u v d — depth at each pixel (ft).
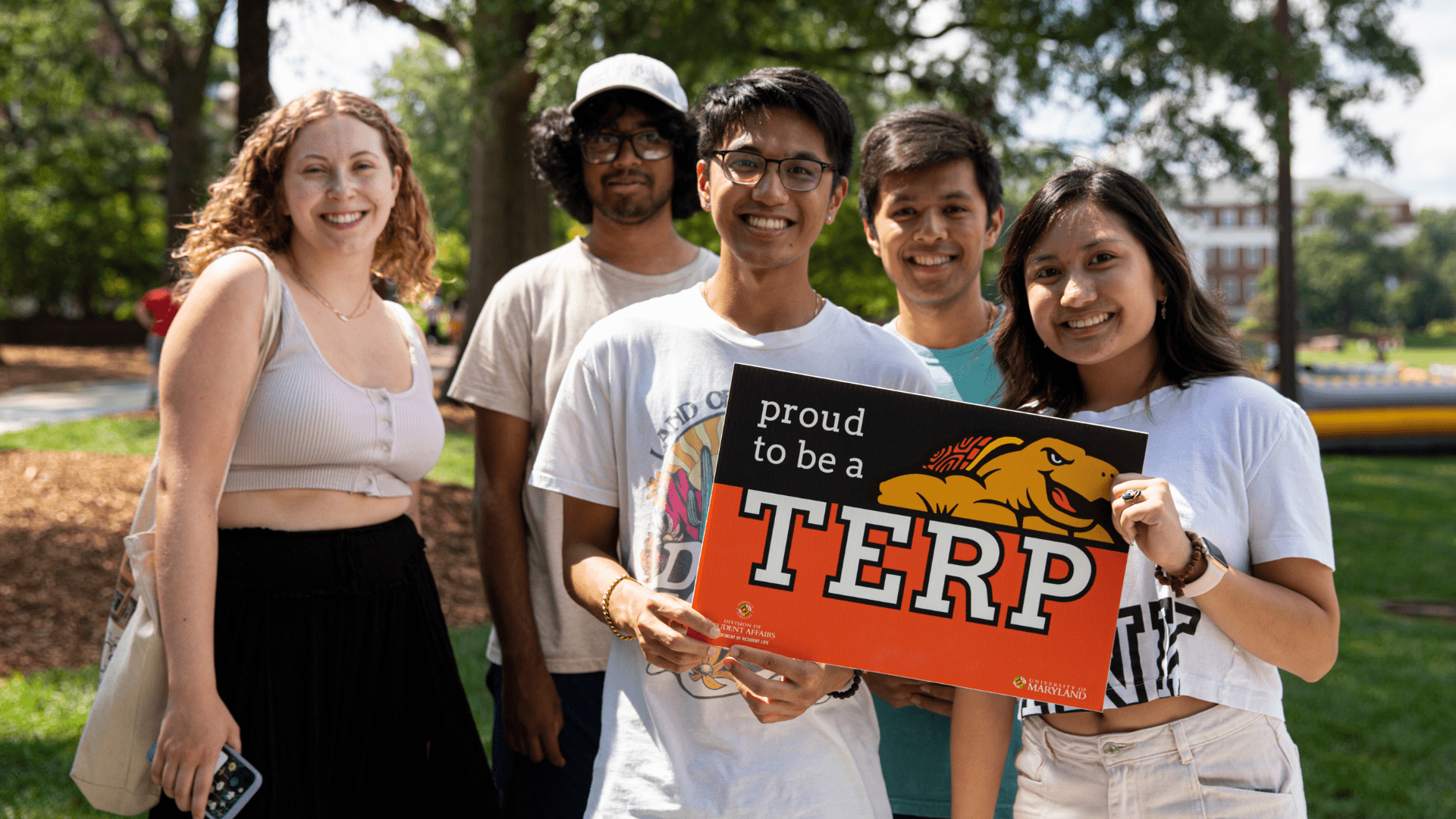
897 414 5.74
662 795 5.96
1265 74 33.91
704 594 5.69
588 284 8.39
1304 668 5.68
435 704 7.32
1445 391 54.19
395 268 8.20
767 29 35.06
